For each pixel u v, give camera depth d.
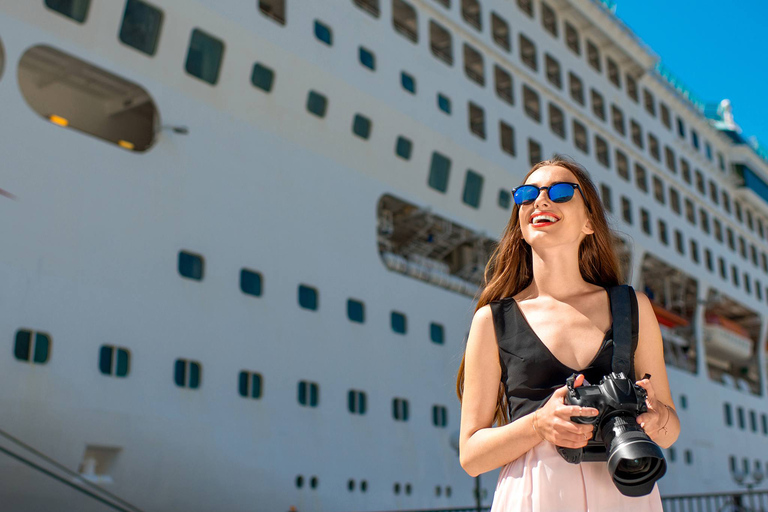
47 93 12.09
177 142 11.25
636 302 1.58
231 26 12.01
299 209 12.78
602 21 22.81
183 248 11.04
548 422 1.36
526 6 20.52
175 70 11.41
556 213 1.59
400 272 14.84
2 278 9.07
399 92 14.98
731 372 32.88
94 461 9.55
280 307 12.14
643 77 25.62
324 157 13.38
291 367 12.08
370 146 14.30
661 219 25.03
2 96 9.52
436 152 15.73
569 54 21.72
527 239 1.64
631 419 1.34
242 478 10.95
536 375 1.52
